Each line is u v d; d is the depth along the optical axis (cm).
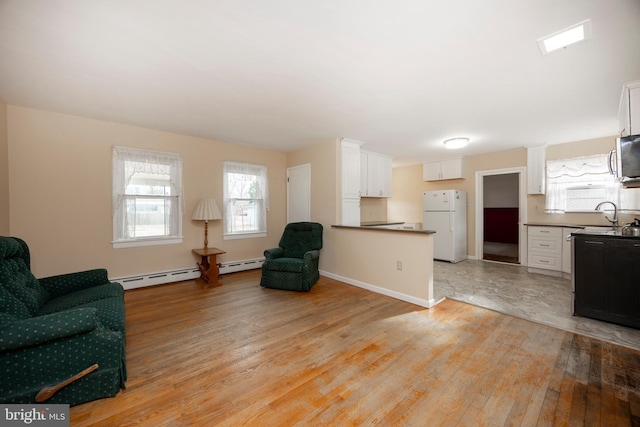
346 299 322
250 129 365
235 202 450
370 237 358
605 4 141
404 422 137
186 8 143
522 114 307
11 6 139
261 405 150
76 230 316
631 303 241
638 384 164
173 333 235
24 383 136
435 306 299
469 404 150
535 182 461
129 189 351
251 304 304
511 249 699
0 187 263
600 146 406
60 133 305
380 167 529
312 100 267
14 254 194
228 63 199
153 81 226
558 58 193
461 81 229
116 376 156
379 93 251
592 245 260
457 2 140
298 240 406
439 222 548
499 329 242
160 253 376
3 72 211
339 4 140
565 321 258
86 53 185
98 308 190
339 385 166
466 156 563
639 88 225
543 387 163
